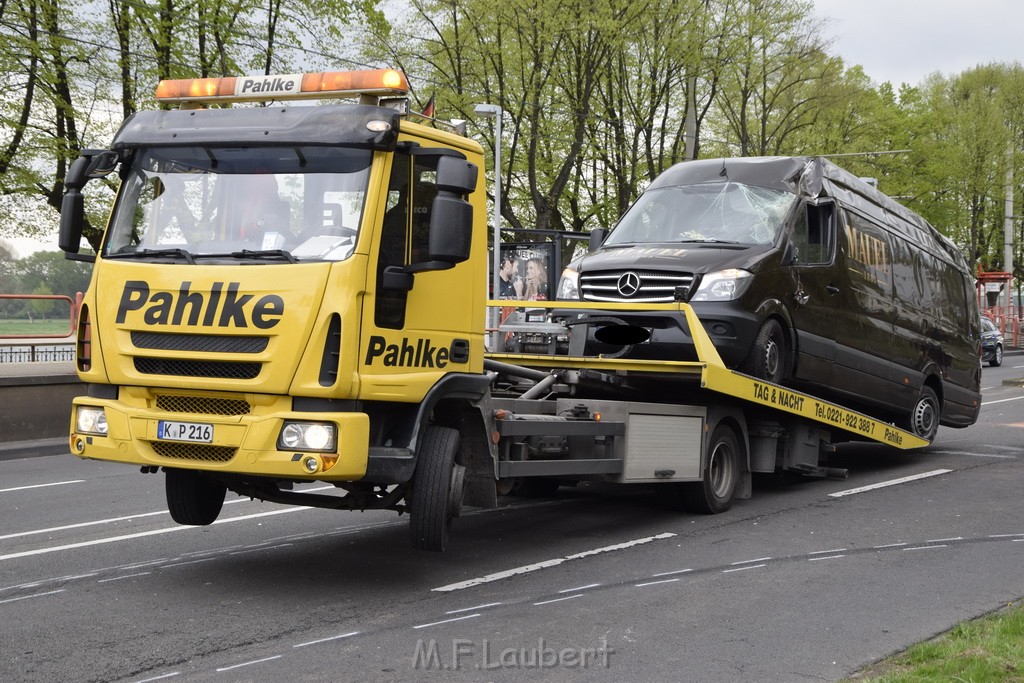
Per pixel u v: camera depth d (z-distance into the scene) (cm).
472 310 852
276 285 729
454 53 3834
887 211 1554
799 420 1282
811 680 600
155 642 661
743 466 1221
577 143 3869
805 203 1294
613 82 4097
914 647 638
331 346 727
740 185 1297
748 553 948
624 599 779
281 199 763
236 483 838
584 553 938
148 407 755
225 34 3369
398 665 620
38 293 1995
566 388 1119
